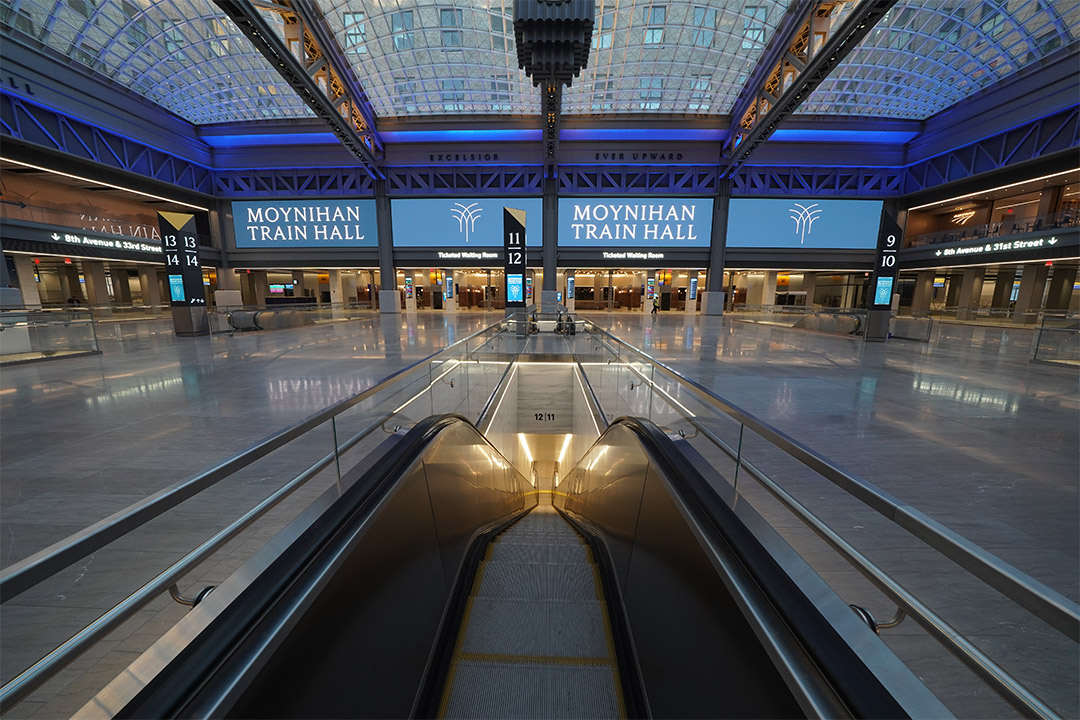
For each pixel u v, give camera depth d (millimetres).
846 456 4703
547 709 1836
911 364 10531
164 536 3076
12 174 23203
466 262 28766
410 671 1762
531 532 4066
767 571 1269
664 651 1685
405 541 1920
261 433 5410
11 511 3555
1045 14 17812
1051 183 21844
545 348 12578
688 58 22234
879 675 956
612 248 28375
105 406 6625
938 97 23609
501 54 22094
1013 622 2268
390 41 21391
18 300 19156
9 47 18250
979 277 28578
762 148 26641
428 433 2549
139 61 21719
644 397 6496
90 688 1927
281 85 23656
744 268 28484
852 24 13336
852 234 27688
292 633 1159
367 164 26078
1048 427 5727
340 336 16078
